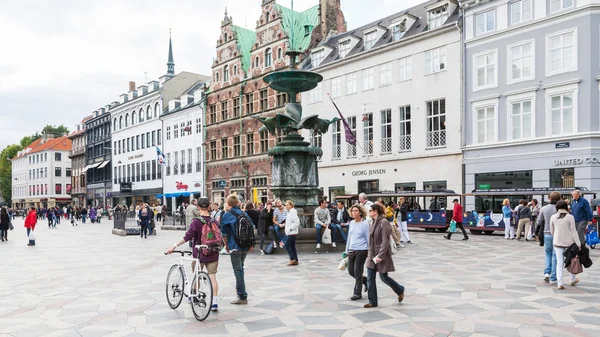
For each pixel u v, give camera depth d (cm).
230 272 1180
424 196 2572
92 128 7594
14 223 4934
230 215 832
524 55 2656
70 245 2019
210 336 648
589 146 2370
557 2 2530
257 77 4325
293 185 1700
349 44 3703
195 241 774
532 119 2609
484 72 2841
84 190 8006
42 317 759
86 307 822
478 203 2378
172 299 805
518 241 1944
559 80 2498
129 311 791
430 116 3130
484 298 861
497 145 2742
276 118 1711
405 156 3231
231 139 4612
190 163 5181
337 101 3744
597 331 655
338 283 1023
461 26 2928
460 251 1580
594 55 2391
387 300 851
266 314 762
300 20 4609
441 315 746
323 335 648
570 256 941
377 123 3441
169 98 5731
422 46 3158
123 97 6812
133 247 1902
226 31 4744
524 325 686
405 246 1748
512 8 2717
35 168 10075
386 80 3391
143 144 6072
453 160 2969
